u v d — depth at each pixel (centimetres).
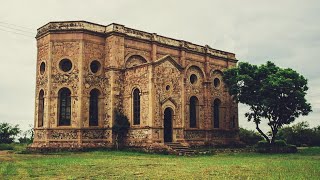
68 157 2659
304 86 3862
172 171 1822
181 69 3556
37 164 2105
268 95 3762
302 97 3725
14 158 2570
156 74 3309
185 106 4031
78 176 1611
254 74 3956
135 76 3412
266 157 2989
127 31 3616
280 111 3888
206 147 4084
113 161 2342
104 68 3525
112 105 3406
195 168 1973
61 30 3406
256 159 2712
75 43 3400
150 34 3825
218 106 4475
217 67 4497
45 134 3309
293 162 2406
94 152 3105
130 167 1997
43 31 3525
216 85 4491
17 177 1579
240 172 1792
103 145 3384
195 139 4091
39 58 3584
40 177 1580
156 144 3184
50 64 3391
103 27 3575
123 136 3441
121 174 1684
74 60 3384
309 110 3838
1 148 3984
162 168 1959
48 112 3331
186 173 1741
